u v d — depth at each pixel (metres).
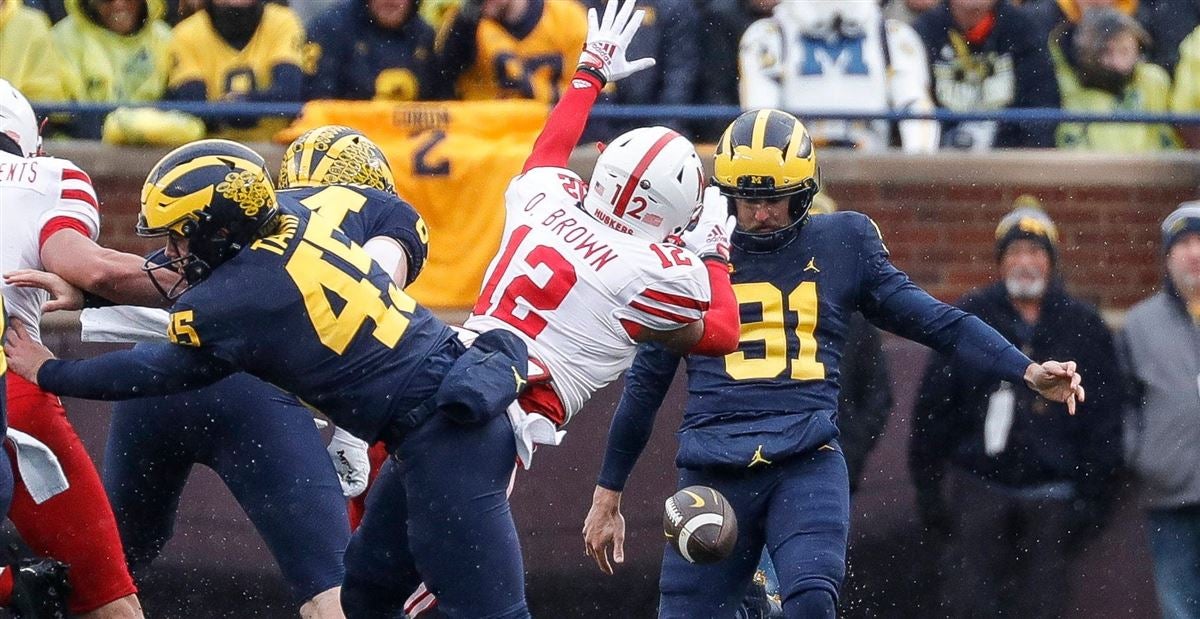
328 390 16.66
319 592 20.47
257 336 16.38
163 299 18.72
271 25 27.95
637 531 27.42
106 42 28.61
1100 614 26.86
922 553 27.11
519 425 17.14
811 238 20.30
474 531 16.83
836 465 19.73
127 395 16.62
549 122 19.16
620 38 19.52
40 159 19.59
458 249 26.88
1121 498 26.81
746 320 20.09
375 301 16.78
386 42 27.66
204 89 27.98
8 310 19.25
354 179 20.16
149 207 16.22
